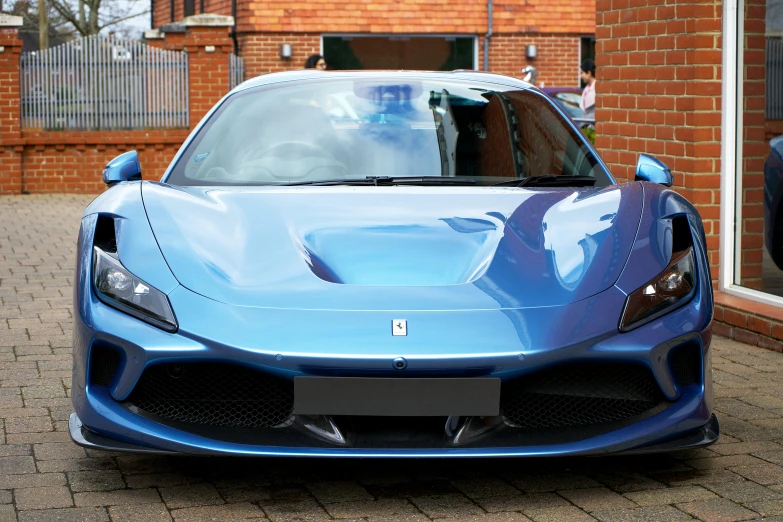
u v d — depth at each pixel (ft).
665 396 9.70
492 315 9.25
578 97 55.16
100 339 9.52
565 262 9.94
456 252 10.02
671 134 18.89
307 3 60.85
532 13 63.87
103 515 9.34
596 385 9.49
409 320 9.16
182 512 9.41
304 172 12.21
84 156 46.62
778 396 13.75
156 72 47.39
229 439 9.34
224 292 9.48
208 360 9.14
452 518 9.26
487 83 14.05
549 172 12.42
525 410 9.52
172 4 78.69
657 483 10.22
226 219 10.57
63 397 13.60
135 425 9.41
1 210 39.37
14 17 45.03
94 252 10.08
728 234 18.26
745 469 10.65
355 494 9.90
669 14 18.78
